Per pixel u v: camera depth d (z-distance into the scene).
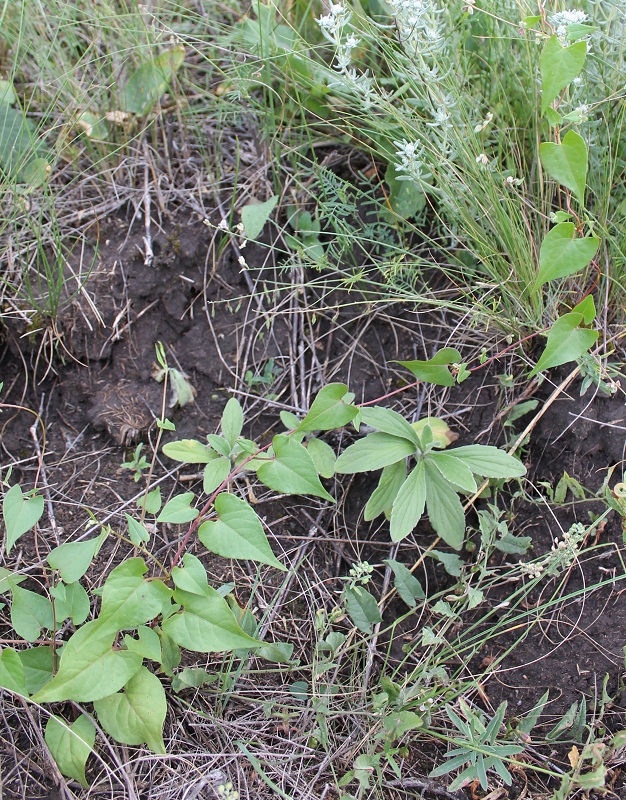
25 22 2.20
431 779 1.58
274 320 2.08
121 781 1.51
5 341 1.99
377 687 1.66
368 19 1.87
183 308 2.06
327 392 1.60
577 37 1.54
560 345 1.57
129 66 2.25
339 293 2.10
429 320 2.04
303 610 1.77
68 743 1.42
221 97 2.21
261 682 1.67
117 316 2.01
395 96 1.88
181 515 1.51
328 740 1.58
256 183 2.21
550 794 1.57
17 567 1.74
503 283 1.82
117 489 1.87
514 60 1.94
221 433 1.95
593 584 1.72
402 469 1.75
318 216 2.13
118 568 1.39
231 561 1.80
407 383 2.00
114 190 2.15
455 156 1.83
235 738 1.60
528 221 1.92
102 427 1.94
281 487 1.52
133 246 2.07
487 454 1.69
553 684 1.67
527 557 1.76
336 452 1.92
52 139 2.21
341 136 2.22
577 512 1.78
